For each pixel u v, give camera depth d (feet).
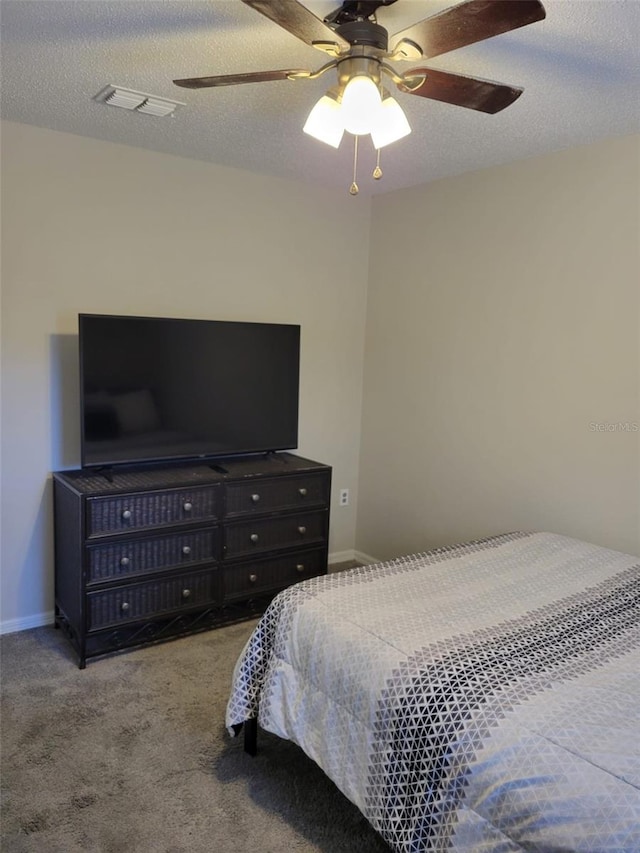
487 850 4.52
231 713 7.05
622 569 8.05
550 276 10.09
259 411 11.38
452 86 5.69
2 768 7.02
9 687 8.61
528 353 10.49
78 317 9.53
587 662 5.65
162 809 6.52
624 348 9.23
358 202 13.16
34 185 9.49
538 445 10.44
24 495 9.98
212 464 11.09
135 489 9.27
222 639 10.16
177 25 6.13
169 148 10.31
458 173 11.28
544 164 10.04
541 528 10.47
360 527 14.03
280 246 12.19
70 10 5.86
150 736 7.68
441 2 5.65
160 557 9.67
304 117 8.62
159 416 10.19
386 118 5.78
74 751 7.36
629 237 9.09
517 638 6.06
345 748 5.86
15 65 7.10
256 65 7.03
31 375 9.82
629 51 6.42
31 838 6.07
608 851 3.93
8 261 9.43
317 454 13.33
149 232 10.64
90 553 9.01
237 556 10.48
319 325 12.96
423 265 12.23
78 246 9.99
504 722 4.83
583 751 4.46
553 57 6.59
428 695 5.29
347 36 5.41
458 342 11.65
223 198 11.35
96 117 8.87
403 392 12.83
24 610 10.23
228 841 6.15
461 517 11.80
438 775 4.96
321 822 6.43
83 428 9.48
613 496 9.48
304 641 6.48
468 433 11.57
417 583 7.39
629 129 8.76
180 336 10.24
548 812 4.25
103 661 9.35
